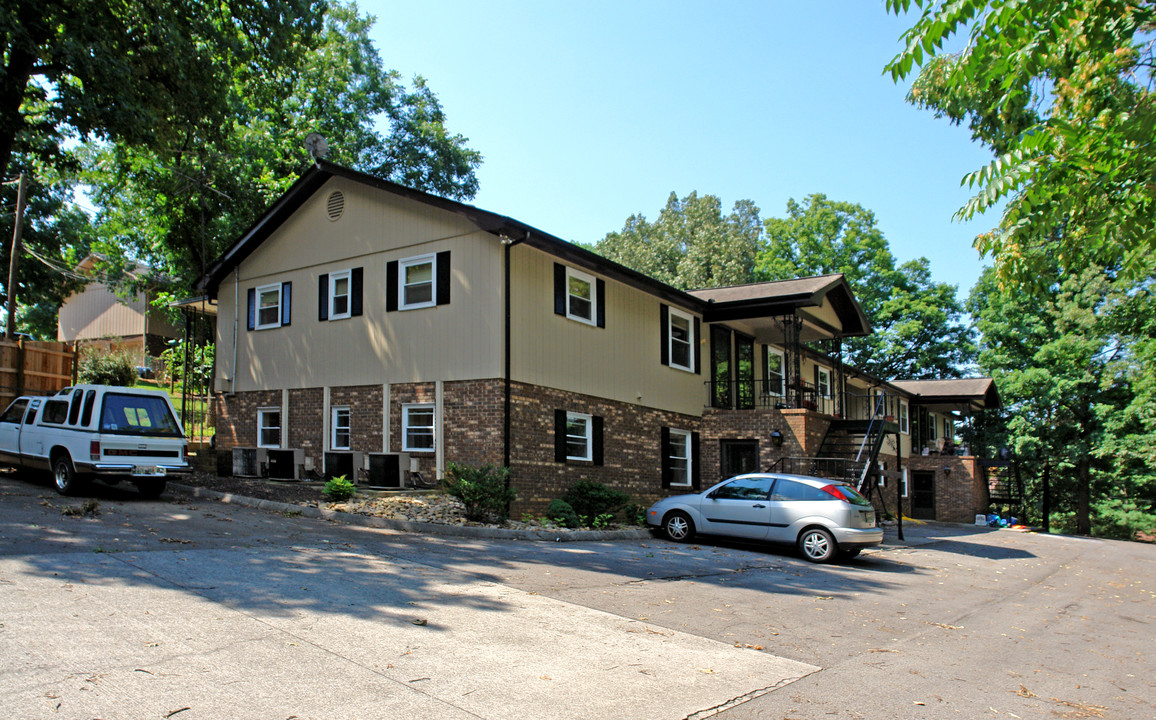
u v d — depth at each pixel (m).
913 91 10.45
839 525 13.93
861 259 51.47
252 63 21.75
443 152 38.25
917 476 35.72
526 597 8.50
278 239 20.48
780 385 27.61
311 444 18.97
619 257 64.25
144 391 14.31
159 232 29.72
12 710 4.46
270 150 29.73
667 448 21.53
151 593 7.20
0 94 18.61
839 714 5.57
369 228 18.55
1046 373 34.47
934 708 5.86
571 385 18.06
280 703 4.86
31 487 14.26
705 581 10.81
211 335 32.50
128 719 4.44
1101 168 5.93
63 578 7.49
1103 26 5.80
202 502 14.29
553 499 16.98
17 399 15.52
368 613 7.14
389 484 16.39
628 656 6.60
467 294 16.69
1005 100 6.28
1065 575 16.05
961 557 17.94
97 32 17.25
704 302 22.78
